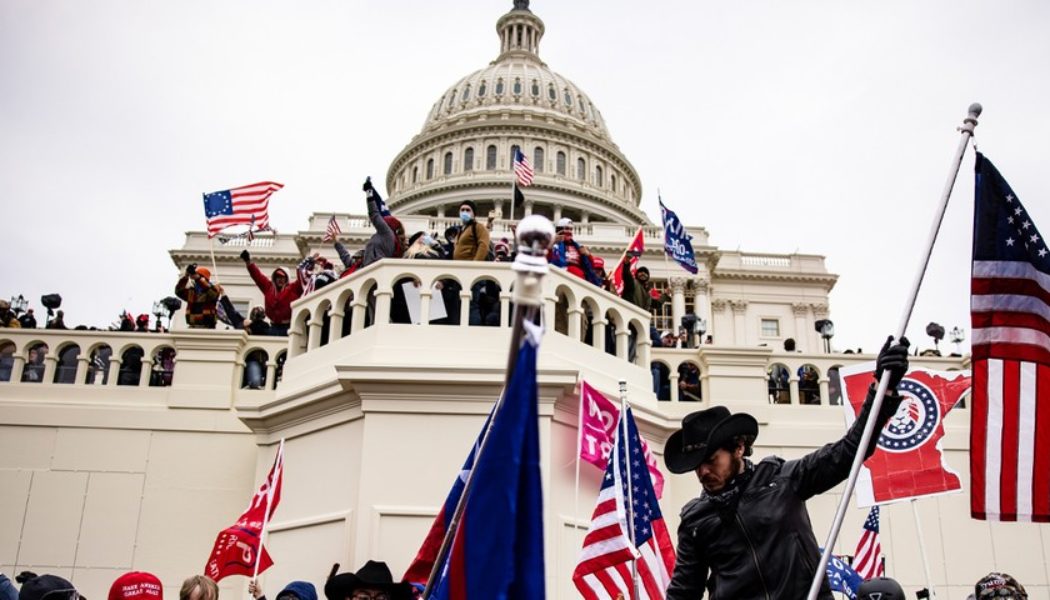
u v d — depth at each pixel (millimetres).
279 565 11102
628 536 7887
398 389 10797
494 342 11375
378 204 12602
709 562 4676
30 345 13688
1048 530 13109
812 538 4535
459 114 87125
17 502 12555
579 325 11891
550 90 90125
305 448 11555
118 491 12688
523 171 24750
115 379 13484
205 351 13523
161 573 12305
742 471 4684
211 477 12812
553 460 10625
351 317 12297
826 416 13531
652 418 12039
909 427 8883
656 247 62125
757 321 65750
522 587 3186
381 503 10391
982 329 5590
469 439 10680
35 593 6363
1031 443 5426
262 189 18156
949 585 12719
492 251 13688
